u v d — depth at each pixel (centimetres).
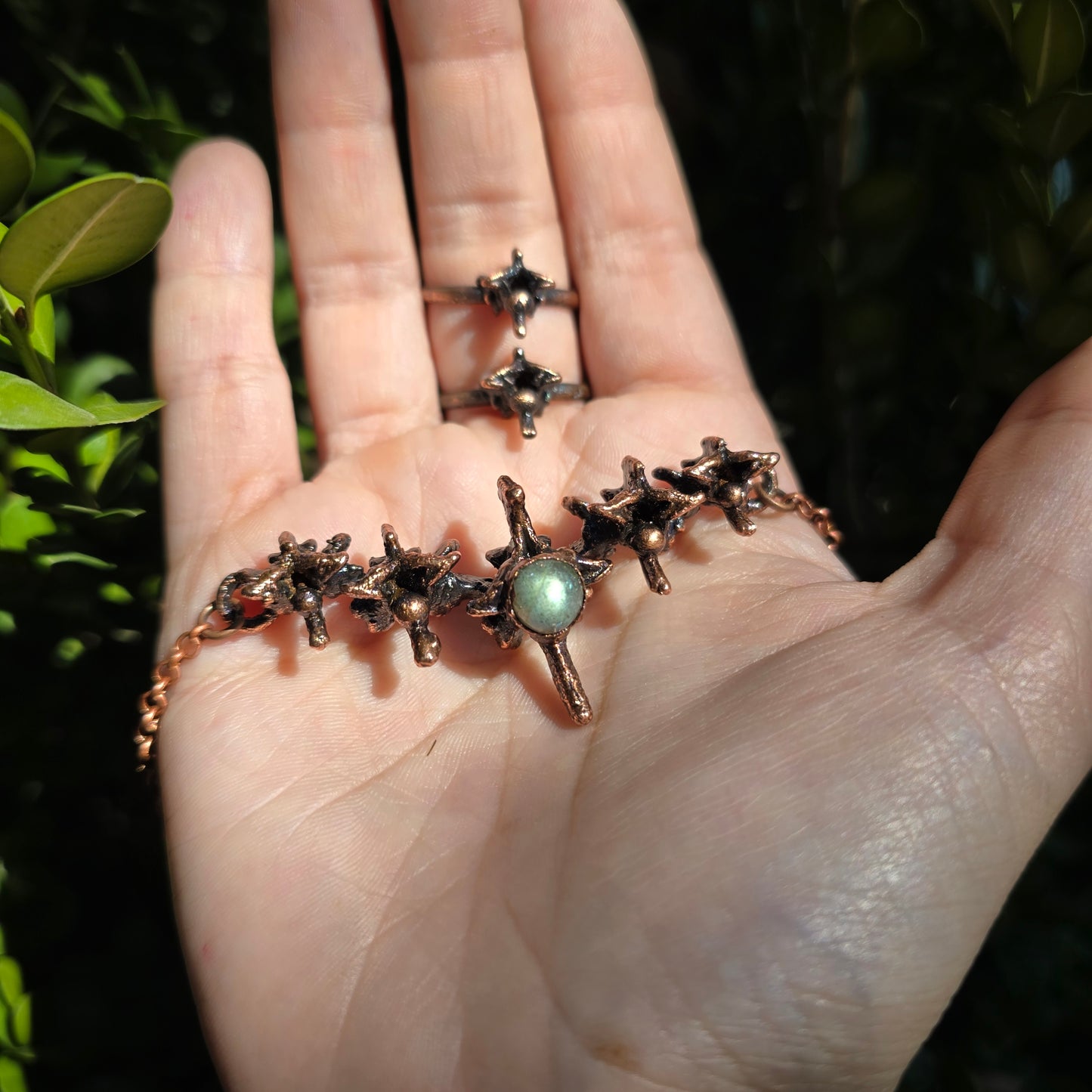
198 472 13
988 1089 14
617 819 10
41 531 12
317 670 12
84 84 13
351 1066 10
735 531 12
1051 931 14
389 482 14
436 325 15
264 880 10
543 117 15
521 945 10
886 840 9
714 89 16
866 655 10
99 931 14
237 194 13
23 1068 13
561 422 15
